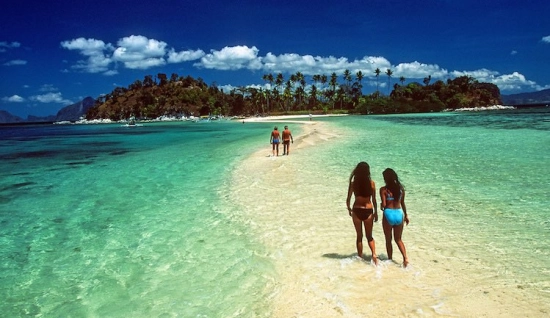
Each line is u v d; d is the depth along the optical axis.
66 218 10.56
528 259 6.31
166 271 6.79
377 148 22.98
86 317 5.39
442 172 14.27
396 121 65.44
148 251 7.81
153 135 57.84
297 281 6.01
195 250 7.73
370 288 5.54
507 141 24.59
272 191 12.60
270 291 5.81
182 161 22.20
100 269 7.02
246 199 11.73
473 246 6.98
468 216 8.85
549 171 13.68
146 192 13.62
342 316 4.86
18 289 6.33
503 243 7.07
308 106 168.25
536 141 24.06
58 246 8.34
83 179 17.08
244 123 97.75
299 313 5.08
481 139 26.66
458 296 5.16
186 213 10.55
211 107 192.62
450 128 40.88
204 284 6.20
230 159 21.97
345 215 9.48
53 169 20.91
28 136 69.38
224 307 5.45
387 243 6.35
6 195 13.87
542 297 5.06
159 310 5.47
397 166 15.98
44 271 7.03
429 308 4.88
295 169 16.56
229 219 9.74
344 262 6.54
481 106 167.75
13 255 7.87
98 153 30.16
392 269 6.12
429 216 8.99
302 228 8.64
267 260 6.98
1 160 26.47
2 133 89.25
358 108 138.50
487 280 5.61
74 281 6.57
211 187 13.96
